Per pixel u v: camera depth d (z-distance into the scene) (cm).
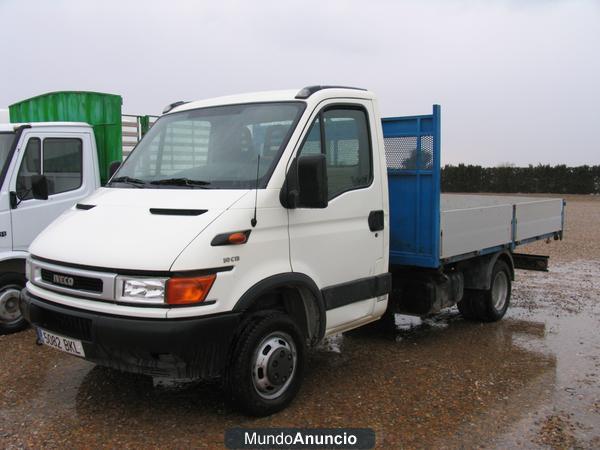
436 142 580
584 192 4081
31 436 414
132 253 396
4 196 638
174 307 388
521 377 542
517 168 4278
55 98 862
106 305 400
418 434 425
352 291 515
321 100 493
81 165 717
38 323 445
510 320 761
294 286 463
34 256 456
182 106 562
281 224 446
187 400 478
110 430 424
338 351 620
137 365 402
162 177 495
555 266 1195
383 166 557
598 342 658
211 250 398
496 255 728
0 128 662
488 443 411
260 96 515
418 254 601
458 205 1014
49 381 517
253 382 434
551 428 435
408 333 695
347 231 511
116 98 765
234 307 410
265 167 452
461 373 552
